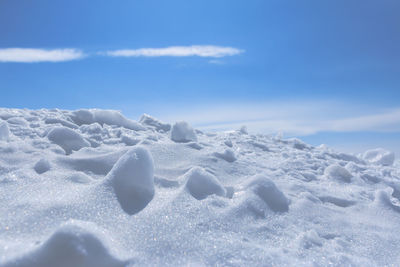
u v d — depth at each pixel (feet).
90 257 5.83
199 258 6.81
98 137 13.76
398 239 9.27
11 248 5.98
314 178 14.08
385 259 8.23
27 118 15.30
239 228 8.13
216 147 15.24
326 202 11.43
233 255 7.03
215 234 7.62
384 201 11.71
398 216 11.02
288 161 15.49
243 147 17.56
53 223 7.04
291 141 21.16
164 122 18.62
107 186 8.32
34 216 7.13
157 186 9.45
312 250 7.96
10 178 8.80
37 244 6.25
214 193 9.27
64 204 7.57
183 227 7.56
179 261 6.65
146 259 6.55
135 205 8.14
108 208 7.75
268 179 10.05
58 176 9.16
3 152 10.23
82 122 16.42
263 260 7.03
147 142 13.20
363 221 10.20
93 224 6.52
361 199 12.24
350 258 7.74
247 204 9.04
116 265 6.14
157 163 11.53
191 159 12.42
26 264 5.61
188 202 8.48
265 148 17.99
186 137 15.24
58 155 10.66
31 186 8.50
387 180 15.26
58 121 15.01
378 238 9.14
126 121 16.90
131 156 8.73
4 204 7.64
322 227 9.37
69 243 5.76
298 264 7.13
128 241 6.91
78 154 11.32
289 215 9.48
